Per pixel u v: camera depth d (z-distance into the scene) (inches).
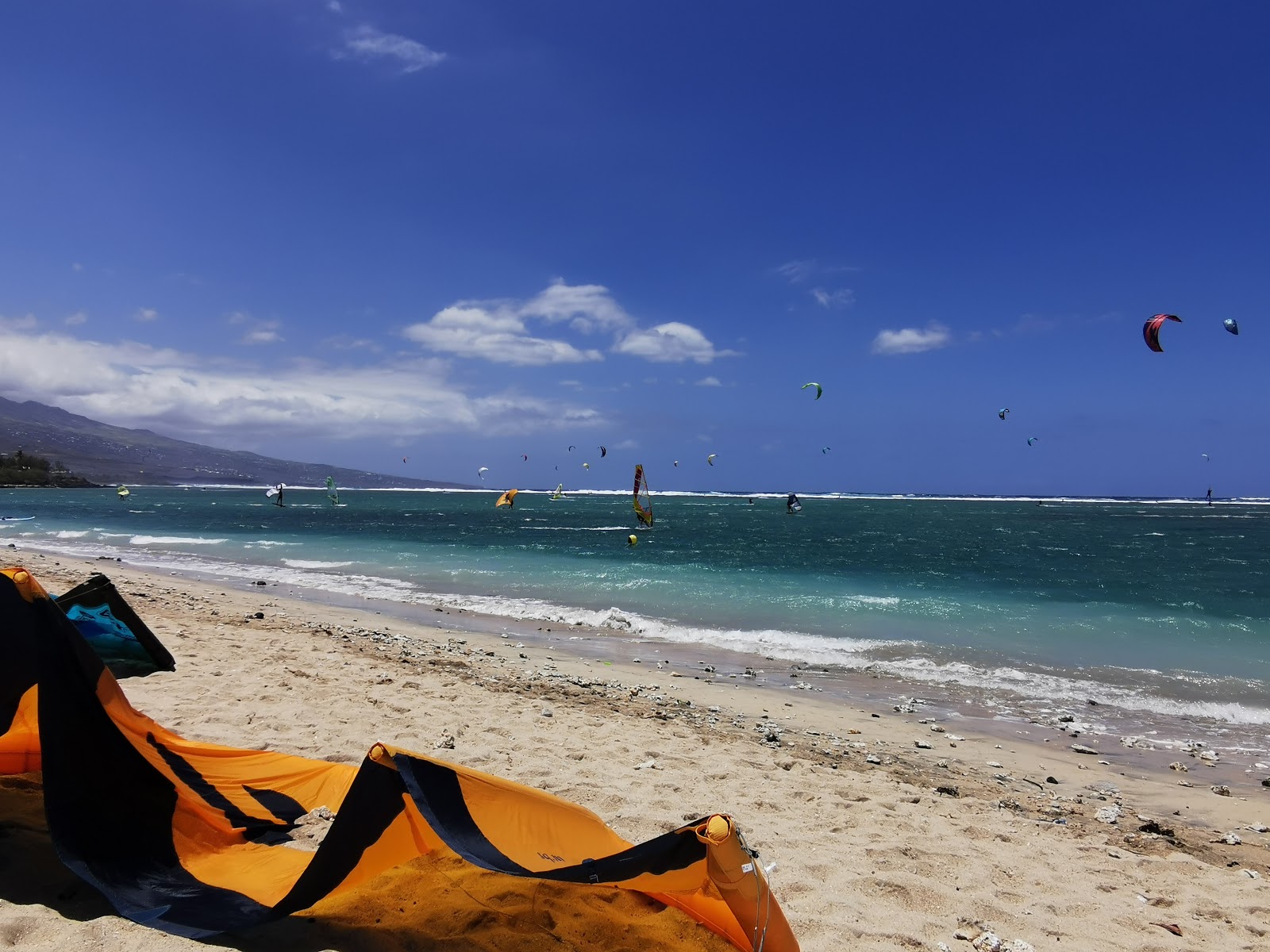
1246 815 270.4
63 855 139.5
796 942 136.6
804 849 209.0
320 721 282.5
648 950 135.7
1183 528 2385.6
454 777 148.5
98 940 127.9
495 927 138.5
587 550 1228.5
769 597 735.1
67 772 147.3
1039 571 1015.6
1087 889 199.9
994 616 649.6
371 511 3021.7
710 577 884.6
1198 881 211.0
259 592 729.0
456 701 333.1
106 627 210.1
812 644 544.1
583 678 422.6
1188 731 367.9
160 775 159.2
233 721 274.5
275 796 172.4
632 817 221.0
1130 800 282.5
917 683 450.3
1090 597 766.5
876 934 164.6
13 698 174.7
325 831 181.5
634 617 631.8
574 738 295.6
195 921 133.0
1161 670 481.7
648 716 346.0
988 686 444.5
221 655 383.9
